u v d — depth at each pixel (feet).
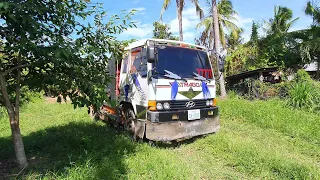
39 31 10.44
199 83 19.47
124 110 21.81
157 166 13.71
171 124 17.60
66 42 11.82
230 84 49.67
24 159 13.79
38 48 10.87
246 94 42.27
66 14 11.95
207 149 17.58
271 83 41.86
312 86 31.96
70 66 12.87
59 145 17.35
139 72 18.97
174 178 12.66
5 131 23.40
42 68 13.29
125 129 21.44
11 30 10.80
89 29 13.24
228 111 28.81
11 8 9.39
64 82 12.83
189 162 15.49
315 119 24.07
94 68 14.03
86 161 13.21
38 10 10.03
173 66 18.58
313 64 56.59
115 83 22.85
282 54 51.96
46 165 14.11
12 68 12.70
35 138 19.69
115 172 12.58
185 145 18.67
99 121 26.86
